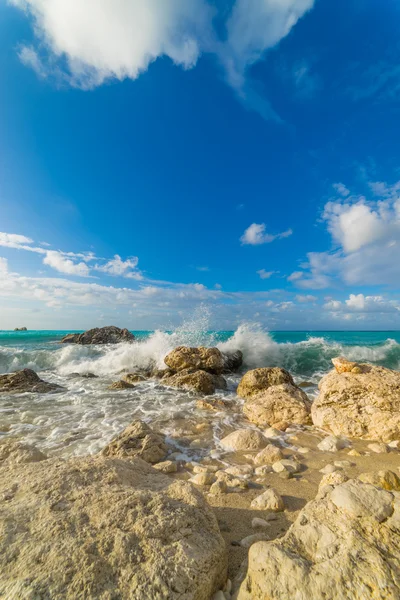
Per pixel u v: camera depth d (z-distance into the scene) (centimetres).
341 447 513
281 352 1562
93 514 223
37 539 197
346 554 184
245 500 332
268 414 690
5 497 252
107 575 173
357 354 1521
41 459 385
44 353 1648
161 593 167
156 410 784
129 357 1485
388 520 206
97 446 525
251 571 187
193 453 503
